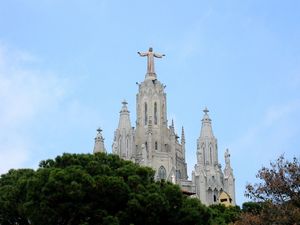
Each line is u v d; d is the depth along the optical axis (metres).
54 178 42.41
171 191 46.50
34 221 42.44
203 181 129.12
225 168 136.62
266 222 35.69
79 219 43.03
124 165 50.44
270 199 36.56
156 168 136.38
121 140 142.88
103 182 43.28
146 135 145.12
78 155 49.22
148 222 43.47
